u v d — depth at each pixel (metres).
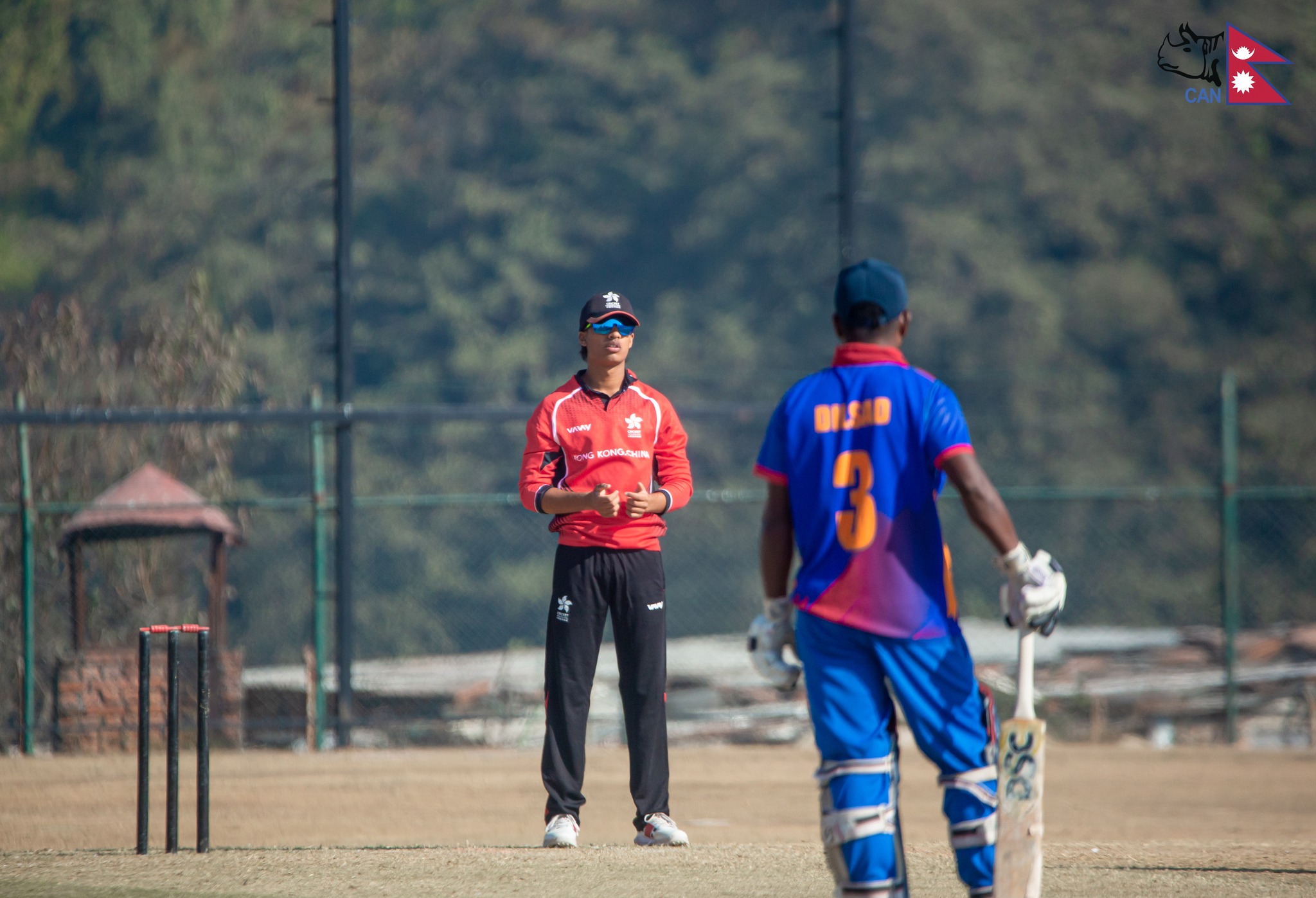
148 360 53.19
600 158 144.88
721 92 143.50
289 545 110.88
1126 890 17.31
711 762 42.44
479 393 128.75
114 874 18.75
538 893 17.28
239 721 44.94
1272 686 55.53
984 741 13.66
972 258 130.50
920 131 139.38
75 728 43.25
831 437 13.84
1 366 53.66
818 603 13.66
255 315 135.50
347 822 32.06
